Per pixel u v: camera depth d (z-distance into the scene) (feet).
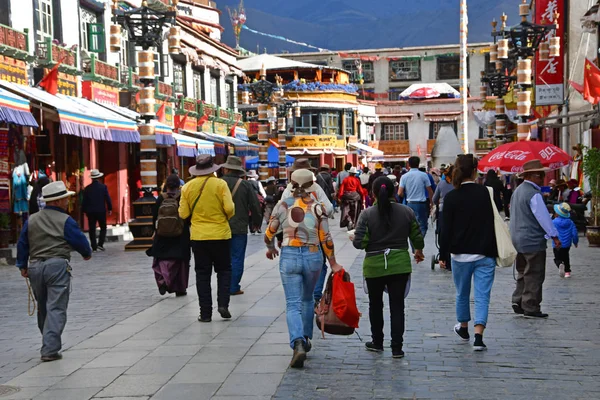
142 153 74.33
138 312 37.63
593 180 70.44
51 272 28.32
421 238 28.48
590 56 102.22
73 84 84.84
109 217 96.78
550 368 25.71
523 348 28.71
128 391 23.56
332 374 25.17
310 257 27.27
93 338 31.60
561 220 48.19
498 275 49.78
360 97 265.13
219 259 35.04
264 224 101.96
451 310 36.70
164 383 24.35
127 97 98.53
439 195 52.75
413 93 253.65
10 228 65.41
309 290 27.96
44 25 80.94
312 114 215.72
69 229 28.76
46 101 67.05
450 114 250.98
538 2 108.47
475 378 24.49
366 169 100.07
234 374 25.26
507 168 70.74
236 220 41.50
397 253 27.94
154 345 29.89
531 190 34.96
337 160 222.07
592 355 27.48
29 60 73.77
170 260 41.96
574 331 31.76
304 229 27.30
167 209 41.45
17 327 35.04
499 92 128.67
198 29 132.16
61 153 84.33
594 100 74.38
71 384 24.56
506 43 121.60
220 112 142.10
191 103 126.31
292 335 26.27
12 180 67.00
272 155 154.30
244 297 41.22
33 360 28.27
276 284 45.85
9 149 68.44
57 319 28.25
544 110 124.77
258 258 60.85
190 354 28.22
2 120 57.00
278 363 26.66
